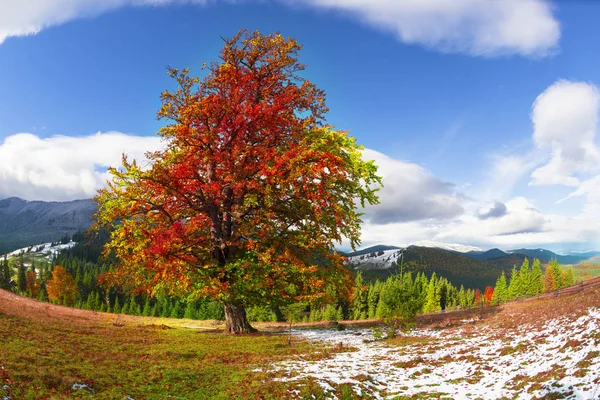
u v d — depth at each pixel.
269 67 26.67
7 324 22.45
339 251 27.34
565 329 19.36
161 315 109.62
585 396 10.52
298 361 18.75
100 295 121.00
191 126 24.62
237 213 26.17
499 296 114.38
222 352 20.98
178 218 26.19
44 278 140.88
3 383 10.88
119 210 23.31
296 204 25.23
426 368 17.28
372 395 13.60
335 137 24.03
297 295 25.23
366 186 25.38
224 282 23.78
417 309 28.23
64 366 14.59
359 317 106.25
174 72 25.27
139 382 14.08
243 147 23.72
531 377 13.68
